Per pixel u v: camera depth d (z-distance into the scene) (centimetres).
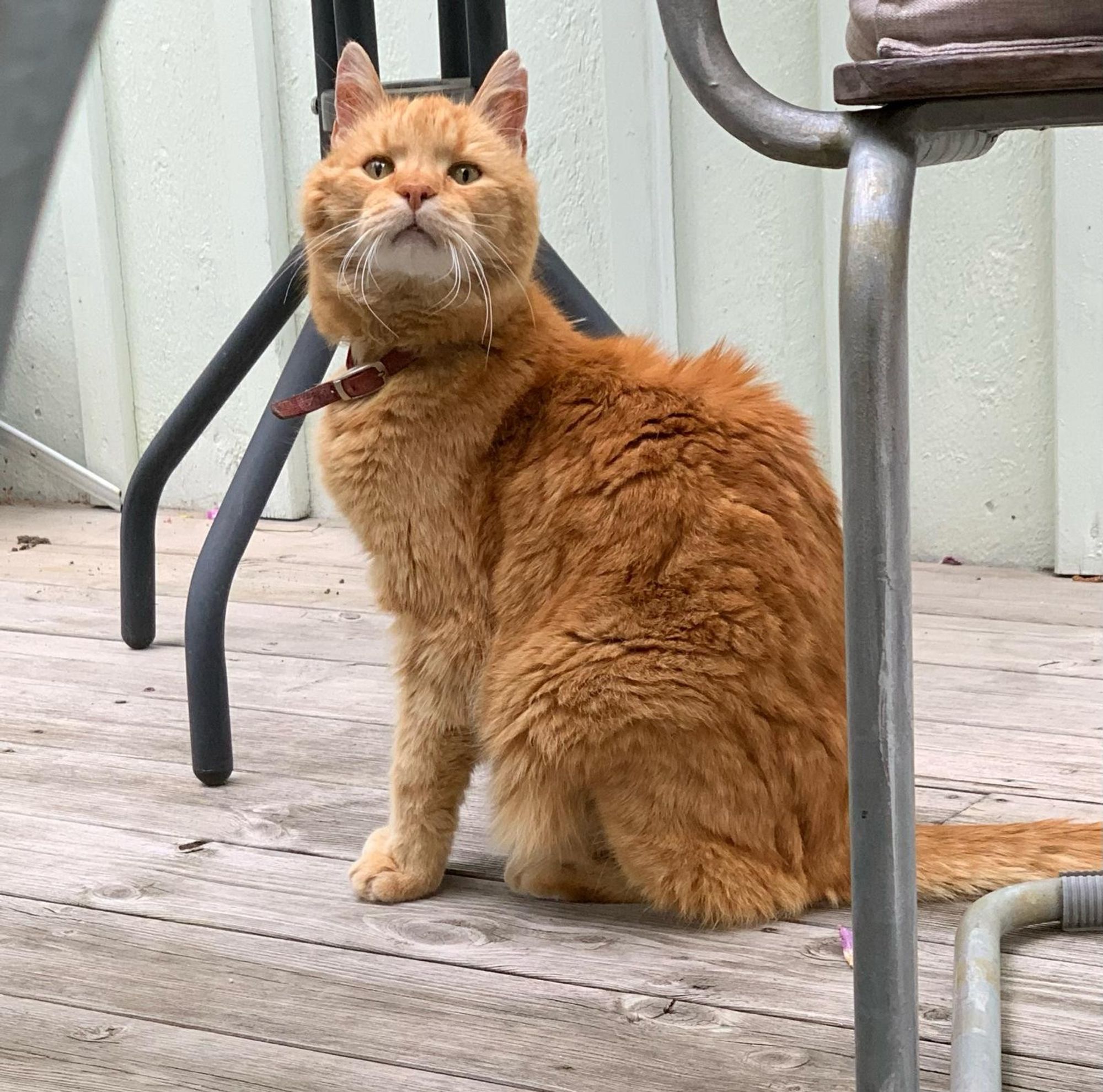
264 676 210
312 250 140
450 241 129
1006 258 249
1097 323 239
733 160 267
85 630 237
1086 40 71
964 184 249
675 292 277
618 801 127
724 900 128
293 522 316
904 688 78
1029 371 252
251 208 303
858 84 71
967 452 260
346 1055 108
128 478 332
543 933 129
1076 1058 105
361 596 255
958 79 70
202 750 165
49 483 341
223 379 201
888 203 74
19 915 134
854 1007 86
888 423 74
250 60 295
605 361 140
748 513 130
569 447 133
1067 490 249
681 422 133
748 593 128
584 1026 112
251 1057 108
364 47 176
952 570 260
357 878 137
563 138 279
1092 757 168
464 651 133
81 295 322
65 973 122
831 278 260
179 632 236
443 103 144
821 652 133
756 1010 114
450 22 186
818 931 128
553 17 274
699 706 125
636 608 126
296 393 172
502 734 129
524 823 130
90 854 148
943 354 257
